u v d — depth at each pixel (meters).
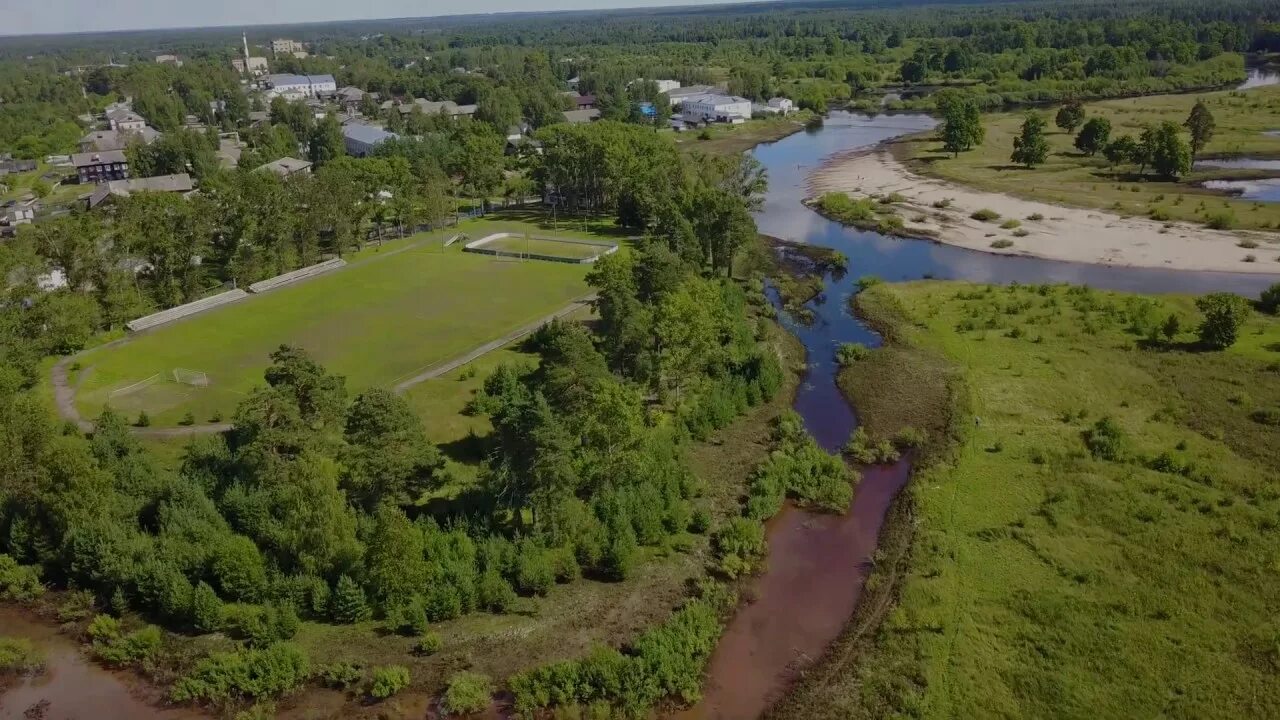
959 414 88.44
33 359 99.31
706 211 135.50
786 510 75.00
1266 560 61.38
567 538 65.62
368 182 175.38
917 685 53.25
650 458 73.38
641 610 61.59
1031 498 72.12
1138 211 166.50
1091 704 50.16
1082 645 54.72
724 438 87.25
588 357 74.31
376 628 59.50
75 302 110.25
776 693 54.44
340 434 75.88
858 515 73.81
